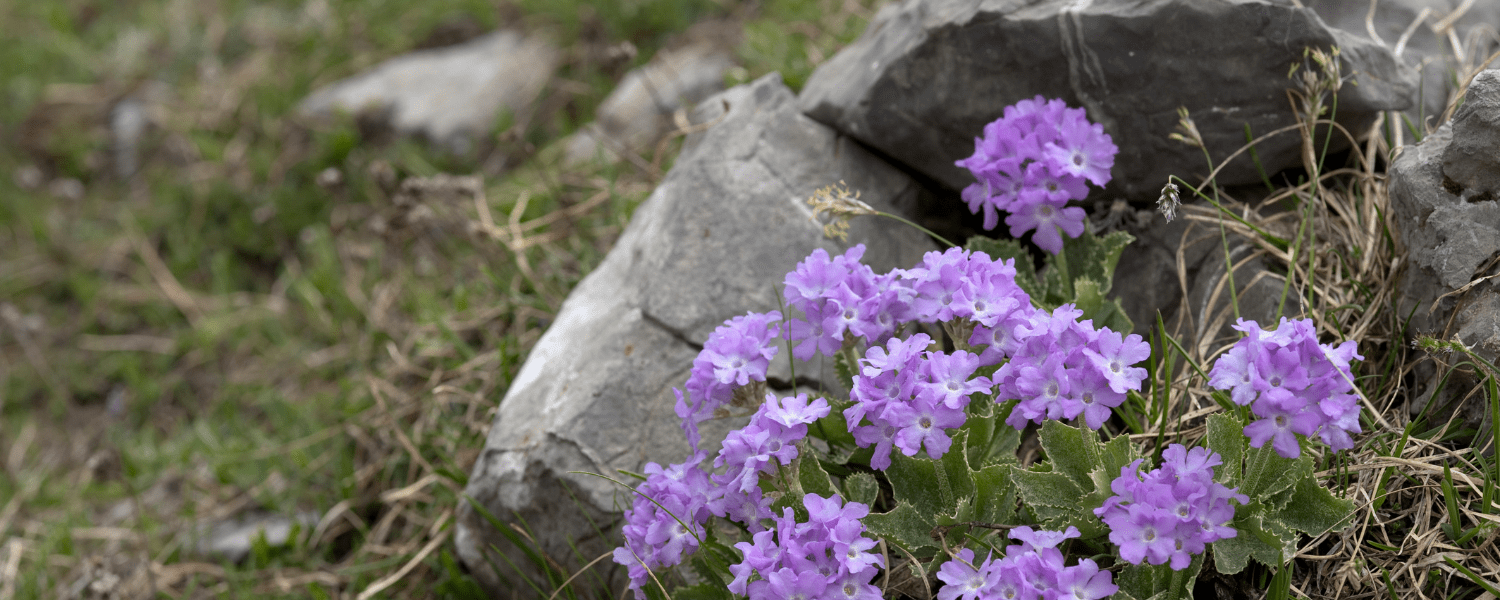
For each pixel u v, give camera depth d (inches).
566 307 128.0
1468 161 89.5
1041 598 73.2
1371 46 106.3
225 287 201.5
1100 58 105.6
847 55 131.8
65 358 201.5
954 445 86.3
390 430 145.7
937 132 116.4
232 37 255.3
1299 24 100.3
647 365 112.3
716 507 85.9
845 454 98.3
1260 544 81.0
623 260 127.3
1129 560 71.7
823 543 77.2
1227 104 105.0
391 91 218.4
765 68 166.7
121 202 228.2
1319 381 71.3
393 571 131.3
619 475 107.3
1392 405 96.3
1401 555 85.0
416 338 152.0
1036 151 98.5
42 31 277.4
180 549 148.3
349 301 179.2
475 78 214.8
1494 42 119.2
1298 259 106.9
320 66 235.0
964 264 85.7
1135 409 101.2
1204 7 101.4
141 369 195.6
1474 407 88.5
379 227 169.8
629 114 188.9
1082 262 108.0
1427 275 93.2
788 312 112.4
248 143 224.1
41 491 175.0
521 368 125.3
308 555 140.6
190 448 167.6
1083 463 84.1
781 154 123.6
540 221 154.4
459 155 204.4
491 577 118.0
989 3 109.0
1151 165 109.9
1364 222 106.3
